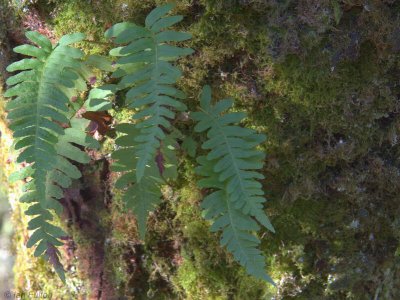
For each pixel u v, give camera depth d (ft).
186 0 5.81
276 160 6.35
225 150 5.63
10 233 9.85
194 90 6.22
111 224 7.00
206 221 6.64
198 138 6.37
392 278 7.01
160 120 5.18
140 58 5.29
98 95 5.82
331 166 6.44
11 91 5.38
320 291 6.81
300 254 6.65
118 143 5.78
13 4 6.41
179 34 5.36
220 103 5.82
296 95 6.07
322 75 5.95
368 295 6.93
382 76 6.01
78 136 5.76
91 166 6.93
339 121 6.15
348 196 6.48
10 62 6.75
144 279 7.11
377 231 6.70
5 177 8.21
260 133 6.17
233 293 6.83
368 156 6.38
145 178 5.85
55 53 5.53
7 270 10.16
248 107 6.25
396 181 6.38
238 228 5.63
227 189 5.56
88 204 7.14
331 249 6.70
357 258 6.73
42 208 5.58
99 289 7.33
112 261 7.07
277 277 6.70
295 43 5.79
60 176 5.70
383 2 5.73
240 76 6.15
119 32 5.63
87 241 7.26
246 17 5.82
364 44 5.93
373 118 6.15
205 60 6.05
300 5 5.67
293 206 6.57
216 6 5.76
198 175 6.51
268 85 6.07
